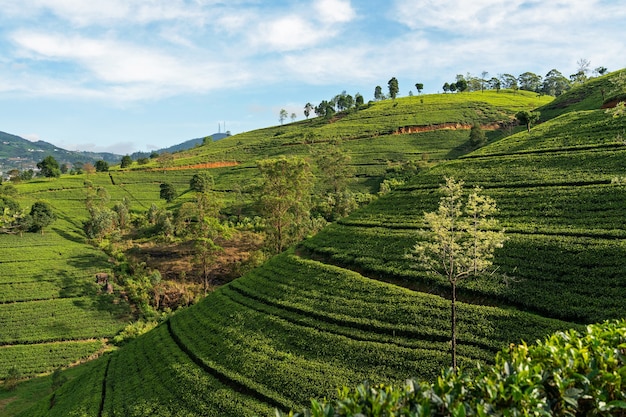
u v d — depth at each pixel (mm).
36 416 43531
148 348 48312
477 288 36250
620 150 49125
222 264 85562
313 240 56656
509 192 48781
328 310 39875
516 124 156000
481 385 9656
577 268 34156
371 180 126062
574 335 11938
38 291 75375
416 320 34938
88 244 100312
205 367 38969
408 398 9305
